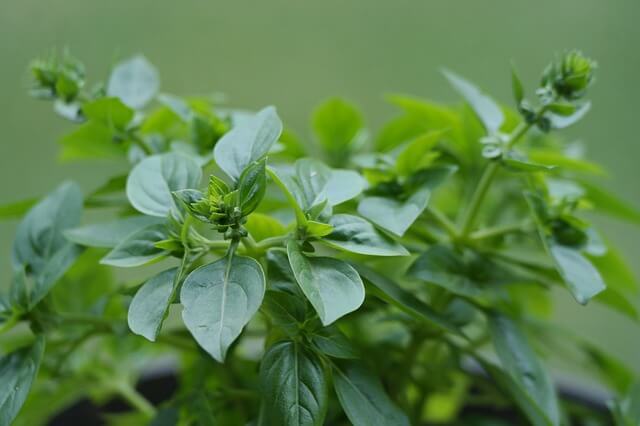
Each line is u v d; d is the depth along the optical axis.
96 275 0.43
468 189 0.43
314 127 0.44
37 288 0.36
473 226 0.40
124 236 0.36
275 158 0.43
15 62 0.65
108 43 0.66
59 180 0.66
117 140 0.39
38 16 0.65
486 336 0.44
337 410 0.38
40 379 0.41
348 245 0.33
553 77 0.37
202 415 0.37
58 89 0.39
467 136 0.42
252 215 0.34
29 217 0.38
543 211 0.37
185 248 0.33
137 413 0.46
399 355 0.42
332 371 0.34
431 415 0.48
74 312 0.43
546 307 0.46
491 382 0.42
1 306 0.37
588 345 0.43
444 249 0.38
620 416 0.39
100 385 0.44
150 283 0.33
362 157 0.40
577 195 0.39
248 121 0.34
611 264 0.41
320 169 0.35
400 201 0.36
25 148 0.65
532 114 0.36
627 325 0.66
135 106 0.40
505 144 0.37
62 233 0.37
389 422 0.33
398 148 0.40
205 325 0.31
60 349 0.42
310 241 0.33
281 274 0.34
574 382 0.47
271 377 0.33
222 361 0.30
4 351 0.41
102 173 0.66
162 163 0.35
